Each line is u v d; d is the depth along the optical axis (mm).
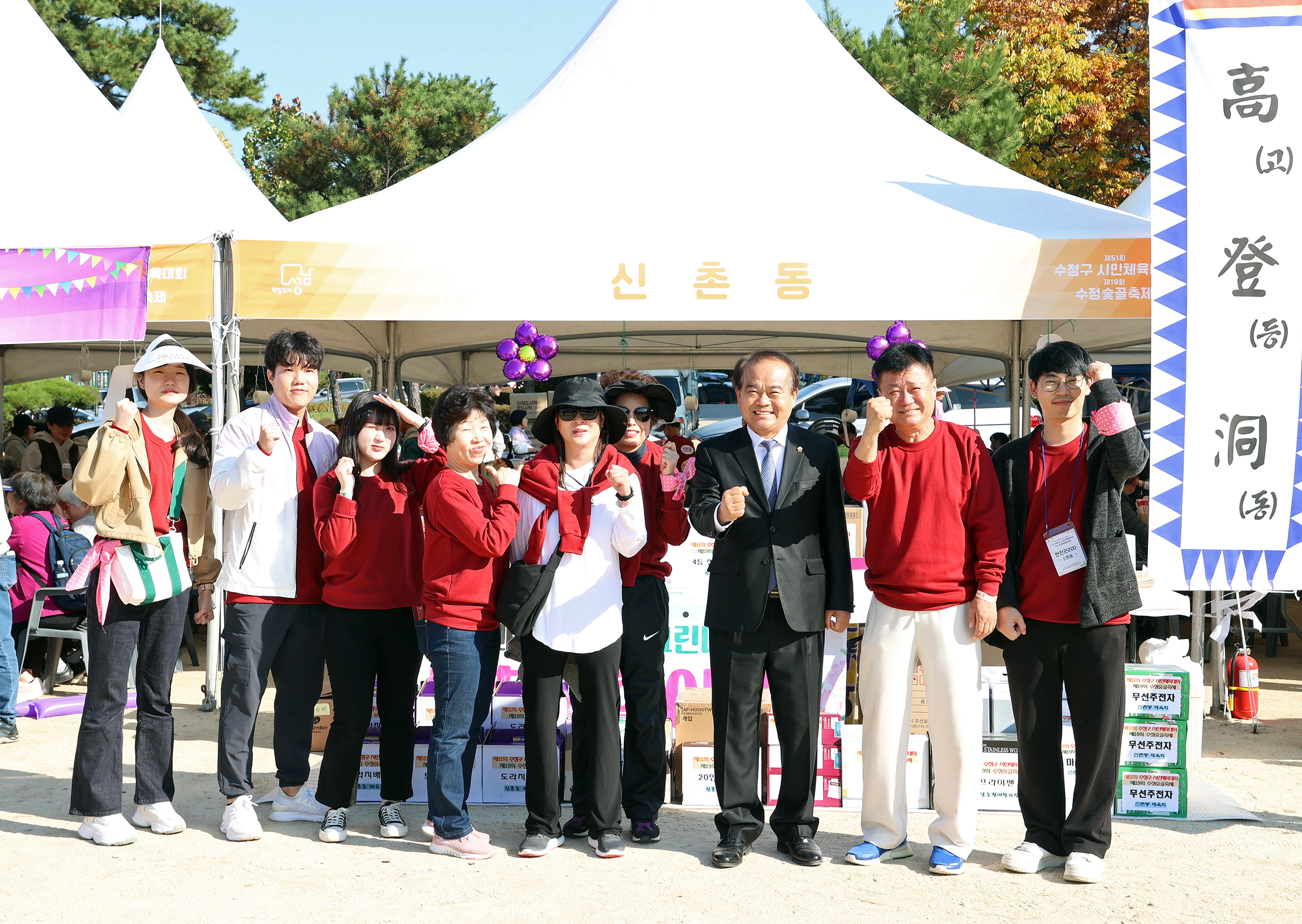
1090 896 3408
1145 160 20000
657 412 4273
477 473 3879
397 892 3447
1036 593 3596
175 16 23312
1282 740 5574
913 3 19984
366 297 5742
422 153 22516
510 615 3695
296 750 4172
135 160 7168
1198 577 3992
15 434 9773
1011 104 17938
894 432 3734
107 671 3885
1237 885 3518
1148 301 5594
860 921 3203
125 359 10078
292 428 4062
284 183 22141
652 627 3908
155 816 4004
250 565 3934
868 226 5875
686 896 3398
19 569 6086
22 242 6016
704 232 5832
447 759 3771
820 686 3773
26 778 4781
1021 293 5648
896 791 3727
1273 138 4008
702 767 4480
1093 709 3557
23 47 7414
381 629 3959
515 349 6000
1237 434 3984
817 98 7332
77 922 3199
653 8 7660
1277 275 3984
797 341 9281
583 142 6938
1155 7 4086
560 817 4043
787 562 3629
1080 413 3689
